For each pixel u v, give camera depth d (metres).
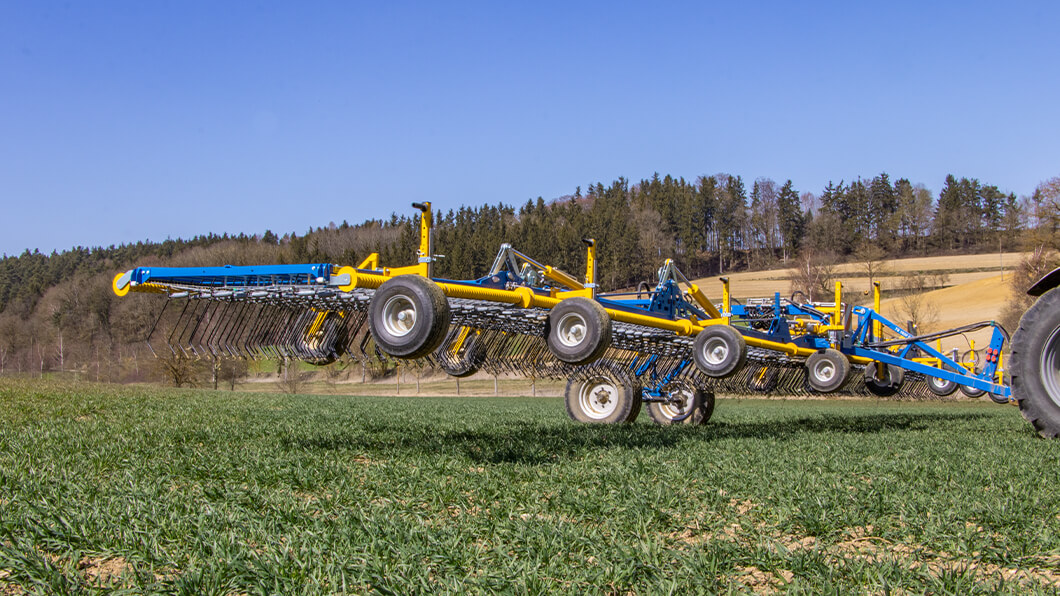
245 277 9.72
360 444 10.50
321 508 6.34
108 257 168.50
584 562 4.86
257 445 10.09
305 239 117.62
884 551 5.21
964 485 7.42
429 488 7.14
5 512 5.80
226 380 57.72
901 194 127.69
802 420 17.80
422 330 8.38
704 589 4.39
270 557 4.77
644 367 15.97
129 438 10.26
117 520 5.59
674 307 14.22
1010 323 54.00
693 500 6.78
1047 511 6.29
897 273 83.62
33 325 93.12
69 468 7.85
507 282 10.69
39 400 17.73
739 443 11.19
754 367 17.83
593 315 10.51
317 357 11.02
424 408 20.23
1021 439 12.16
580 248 91.69
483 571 4.70
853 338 17.48
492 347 13.09
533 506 6.55
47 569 4.61
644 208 124.56
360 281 9.10
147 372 60.69
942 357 16.30
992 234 117.06
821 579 4.57
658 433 12.84
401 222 150.88
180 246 165.88
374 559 4.77
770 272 100.50
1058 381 8.74
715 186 140.88
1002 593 4.29
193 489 7.05
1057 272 9.00
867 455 10.27
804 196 165.12
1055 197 55.28
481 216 164.50
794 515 6.12
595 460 9.09
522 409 20.94
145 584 4.44
